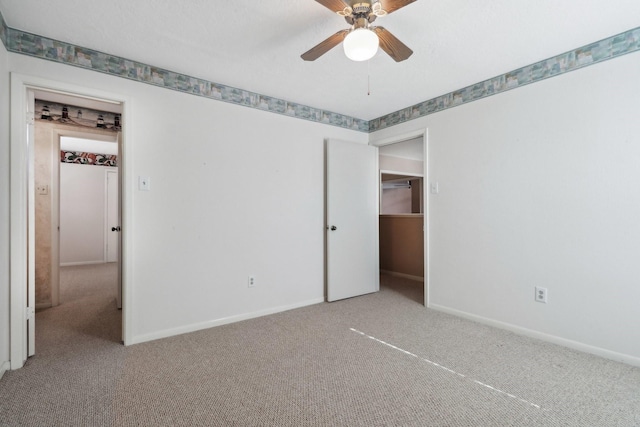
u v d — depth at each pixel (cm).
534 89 249
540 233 248
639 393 174
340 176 365
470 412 159
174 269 263
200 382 187
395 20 191
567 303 234
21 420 152
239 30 204
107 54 233
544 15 187
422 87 296
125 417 155
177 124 264
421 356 221
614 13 185
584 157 225
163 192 258
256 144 309
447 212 312
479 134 286
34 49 208
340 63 248
